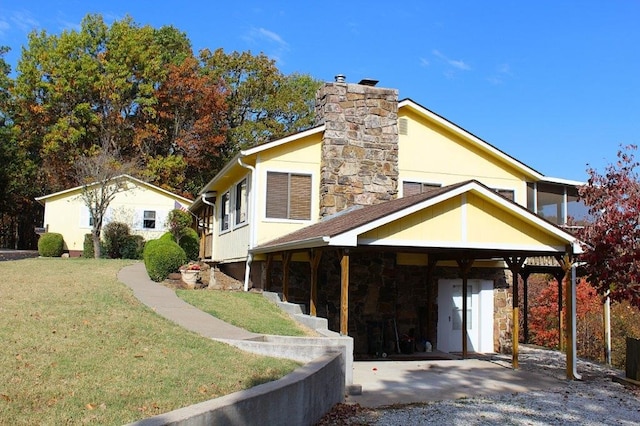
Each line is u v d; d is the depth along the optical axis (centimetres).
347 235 1074
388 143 1672
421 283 1686
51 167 3656
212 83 3956
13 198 3884
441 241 1146
